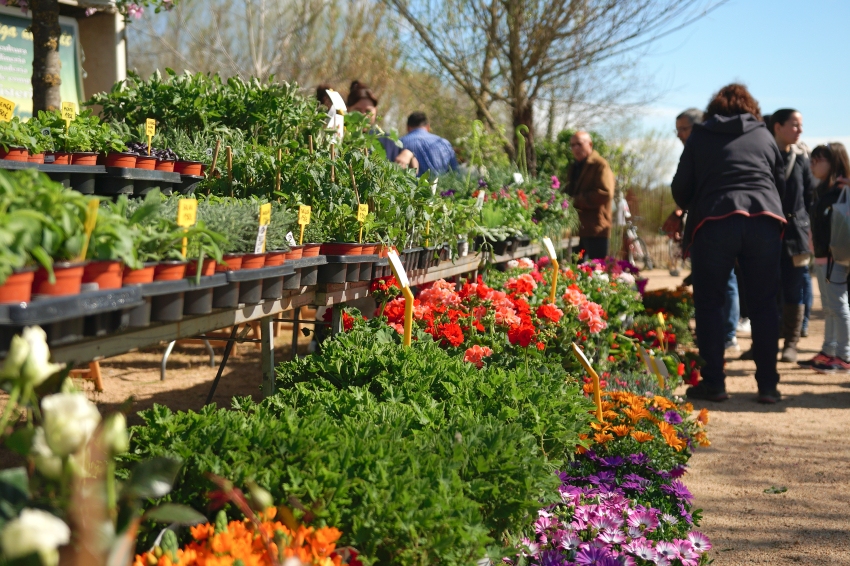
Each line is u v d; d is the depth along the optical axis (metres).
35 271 1.61
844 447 4.62
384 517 1.75
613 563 2.29
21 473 1.38
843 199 6.39
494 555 1.96
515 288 4.46
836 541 3.30
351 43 14.47
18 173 1.66
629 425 3.49
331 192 3.72
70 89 7.27
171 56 15.73
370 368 2.79
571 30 10.30
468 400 2.63
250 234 2.58
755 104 5.62
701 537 2.62
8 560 1.17
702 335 5.62
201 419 2.07
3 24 6.53
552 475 2.21
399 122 15.98
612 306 5.62
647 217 19.78
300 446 1.96
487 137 9.36
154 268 2.03
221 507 1.86
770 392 5.60
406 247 4.09
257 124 4.31
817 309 11.46
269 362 3.09
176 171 4.02
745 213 5.31
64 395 1.23
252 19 13.92
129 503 1.34
